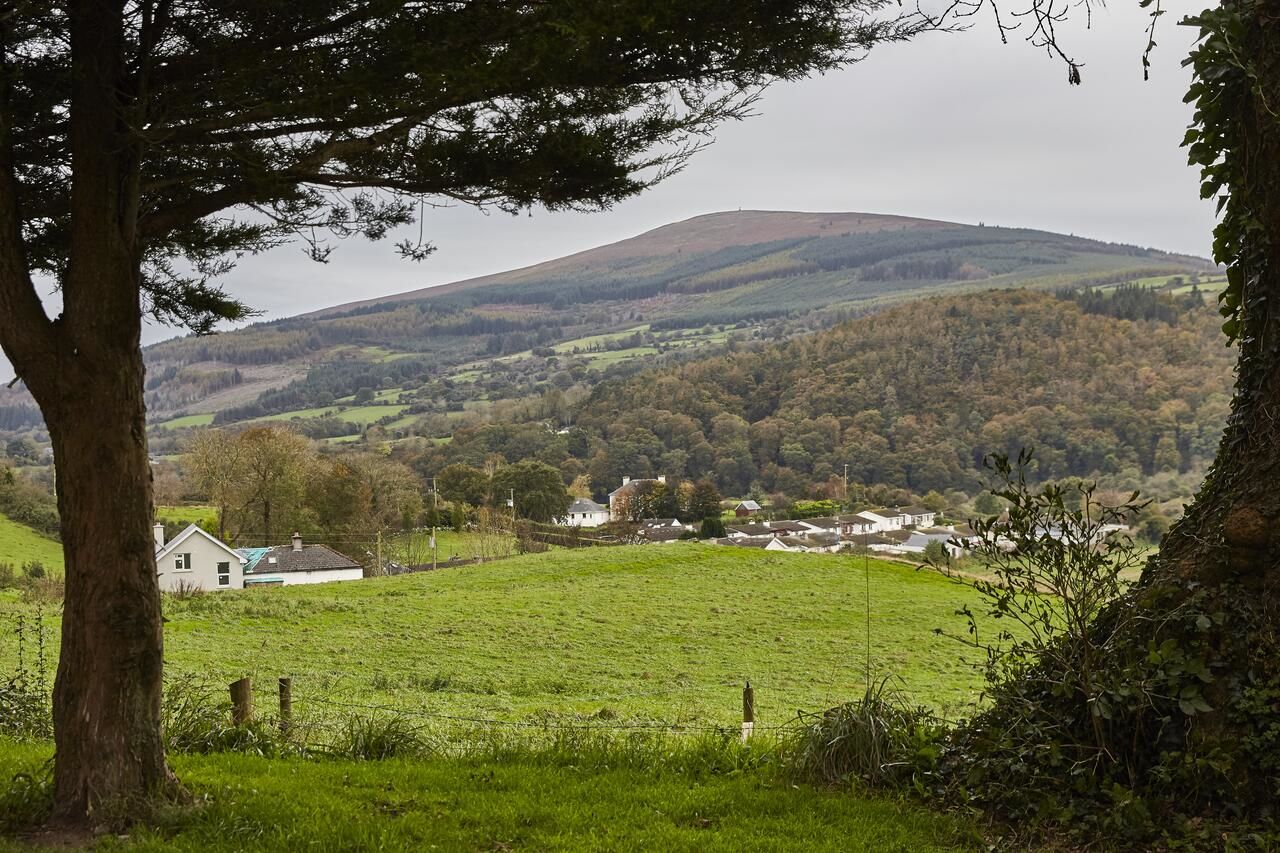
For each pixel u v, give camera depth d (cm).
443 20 616
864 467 10925
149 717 680
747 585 5412
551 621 4200
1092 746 671
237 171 764
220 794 731
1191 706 633
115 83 659
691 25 651
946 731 795
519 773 855
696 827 696
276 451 7344
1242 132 708
